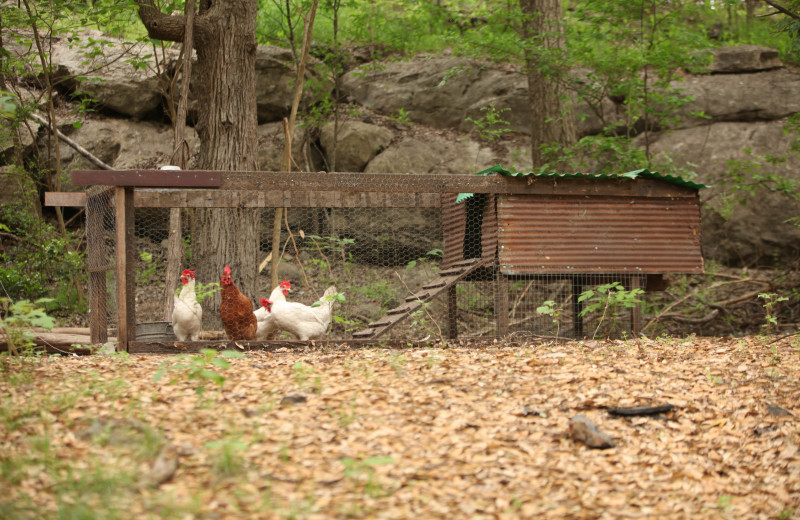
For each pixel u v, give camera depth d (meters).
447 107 15.99
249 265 10.15
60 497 3.12
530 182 8.09
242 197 8.13
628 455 4.26
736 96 14.92
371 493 3.45
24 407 4.30
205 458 3.68
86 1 11.88
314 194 8.34
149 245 13.03
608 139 11.74
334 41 15.73
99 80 12.83
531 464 4.01
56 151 12.27
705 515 3.66
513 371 5.68
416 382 5.25
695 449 4.46
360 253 13.05
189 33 10.28
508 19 12.99
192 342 7.26
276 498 3.34
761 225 13.77
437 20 17.28
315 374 5.47
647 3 11.99
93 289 8.12
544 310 7.94
